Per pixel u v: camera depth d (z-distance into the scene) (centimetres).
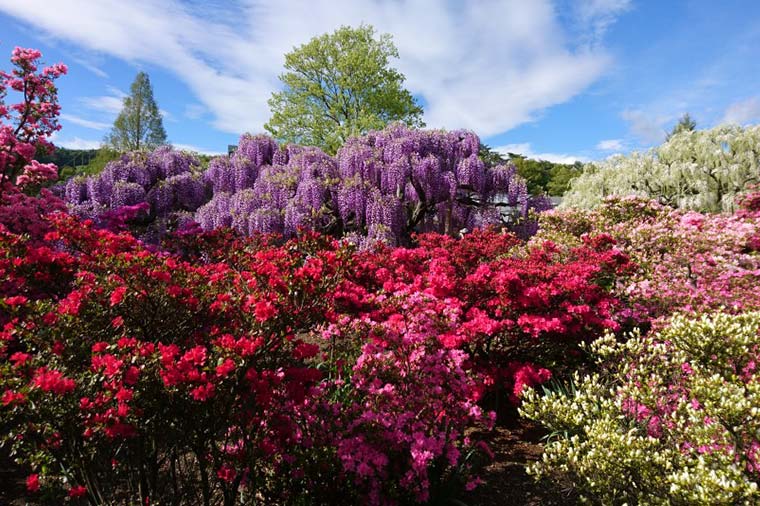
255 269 281
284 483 281
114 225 854
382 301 402
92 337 272
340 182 1017
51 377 202
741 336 274
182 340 307
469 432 406
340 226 1066
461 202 1141
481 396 413
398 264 584
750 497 208
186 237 724
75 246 358
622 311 498
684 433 278
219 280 351
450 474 314
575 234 892
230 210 998
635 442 262
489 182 1123
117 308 281
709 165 1245
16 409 213
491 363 443
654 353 321
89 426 217
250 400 247
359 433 285
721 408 242
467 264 549
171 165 1143
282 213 983
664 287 532
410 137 1084
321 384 337
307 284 266
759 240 738
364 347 333
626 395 315
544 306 438
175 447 264
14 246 306
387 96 2419
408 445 282
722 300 505
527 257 623
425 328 352
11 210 597
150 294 288
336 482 280
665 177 1291
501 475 345
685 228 746
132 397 214
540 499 316
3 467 333
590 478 273
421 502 283
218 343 235
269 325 256
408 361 328
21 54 677
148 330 295
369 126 2233
